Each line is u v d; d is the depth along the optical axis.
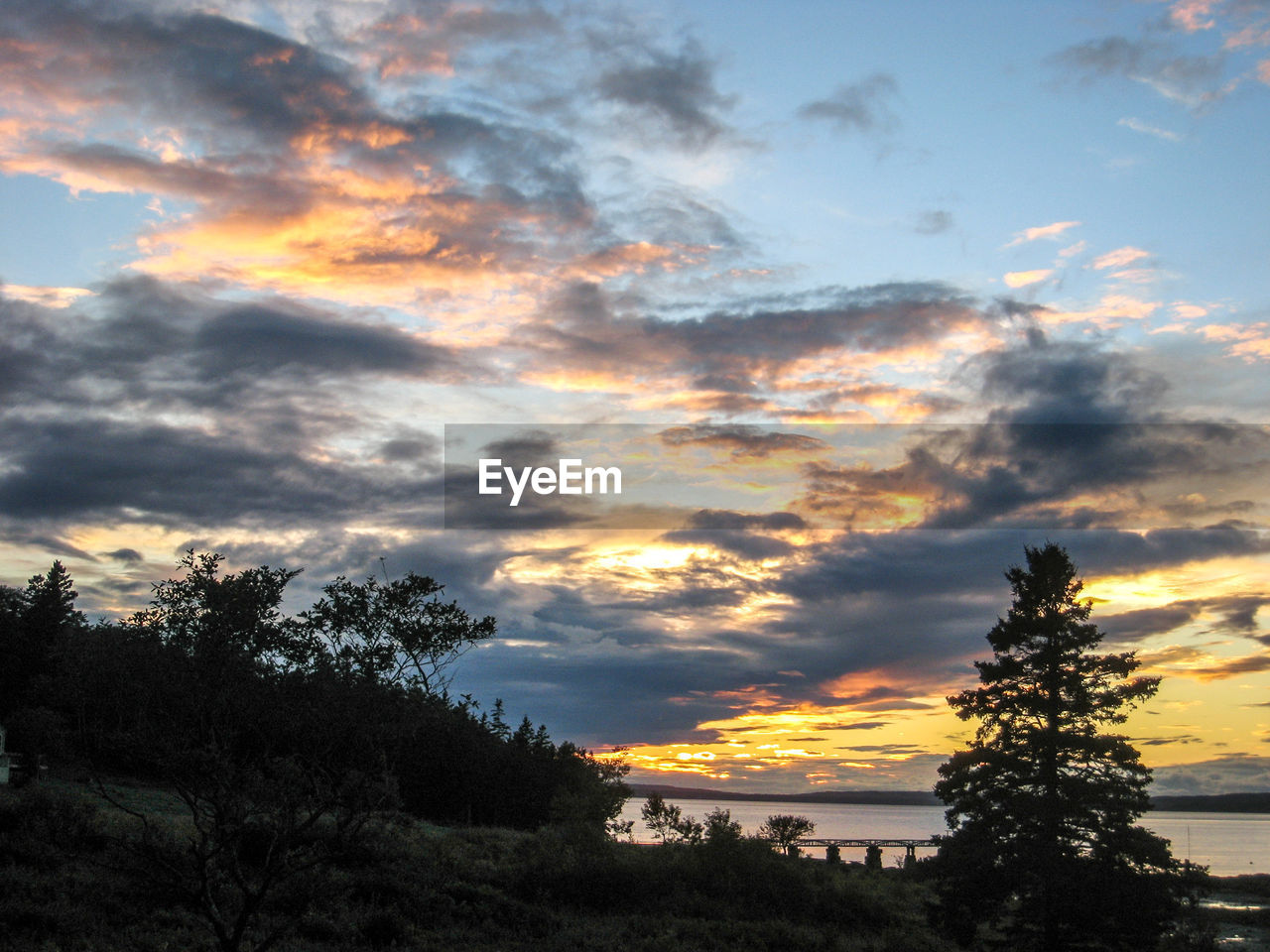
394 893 23.20
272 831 14.95
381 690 15.03
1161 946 27.30
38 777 31.42
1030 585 31.45
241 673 14.49
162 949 16.50
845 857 84.31
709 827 33.50
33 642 55.22
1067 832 28.16
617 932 24.27
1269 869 97.94
